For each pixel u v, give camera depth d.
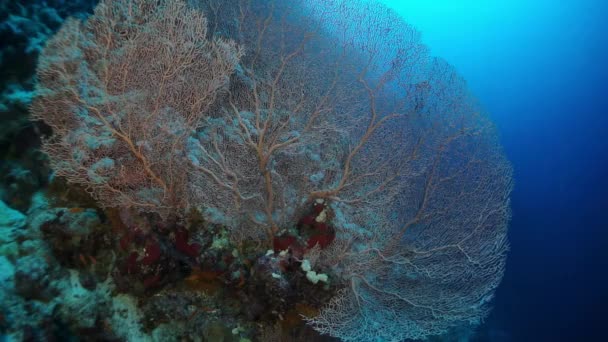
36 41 3.57
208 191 2.88
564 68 25.12
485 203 3.68
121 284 2.88
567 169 19.30
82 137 2.52
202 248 3.00
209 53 2.68
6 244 2.68
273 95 2.95
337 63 3.65
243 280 3.10
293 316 3.38
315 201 3.19
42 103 2.45
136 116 2.55
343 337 2.96
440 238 3.42
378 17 3.85
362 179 3.18
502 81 27.77
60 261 2.78
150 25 2.50
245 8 4.02
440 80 4.05
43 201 2.97
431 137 3.72
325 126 3.04
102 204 2.74
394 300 3.30
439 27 29.91
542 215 16.66
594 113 22.05
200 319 3.26
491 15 28.12
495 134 4.10
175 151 2.73
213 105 3.20
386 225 3.23
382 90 3.60
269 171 3.00
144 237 2.80
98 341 2.81
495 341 9.13
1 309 2.38
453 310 3.34
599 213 15.70
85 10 4.44
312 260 3.03
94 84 2.45
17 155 3.11
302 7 4.06
